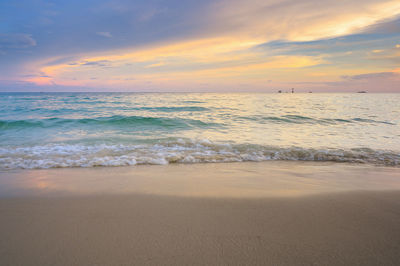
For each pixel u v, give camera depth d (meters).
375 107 27.05
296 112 19.50
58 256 1.63
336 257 1.58
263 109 22.41
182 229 1.99
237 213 2.32
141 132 10.02
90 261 1.56
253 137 8.76
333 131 10.44
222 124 12.45
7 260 1.59
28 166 4.73
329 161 5.60
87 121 12.65
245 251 1.65
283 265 1.49
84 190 3.09
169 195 2.88
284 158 5.82
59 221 2.18
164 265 1.50
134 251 1.67
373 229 1.98
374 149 6.83
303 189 3.13
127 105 26.50
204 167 4.78
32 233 1.96
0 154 5.75
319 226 2.04
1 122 11.29
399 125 12.60
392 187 3.25
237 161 5.46
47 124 11.81
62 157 5.52
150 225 2.07
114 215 2.29
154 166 4.85
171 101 36.19
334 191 3.03
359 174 4.16
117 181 3.56
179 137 8.68
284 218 2.21
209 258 1.57
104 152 6.12
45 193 2.97
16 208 2.49
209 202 2.63
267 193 2.94
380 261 1.53
